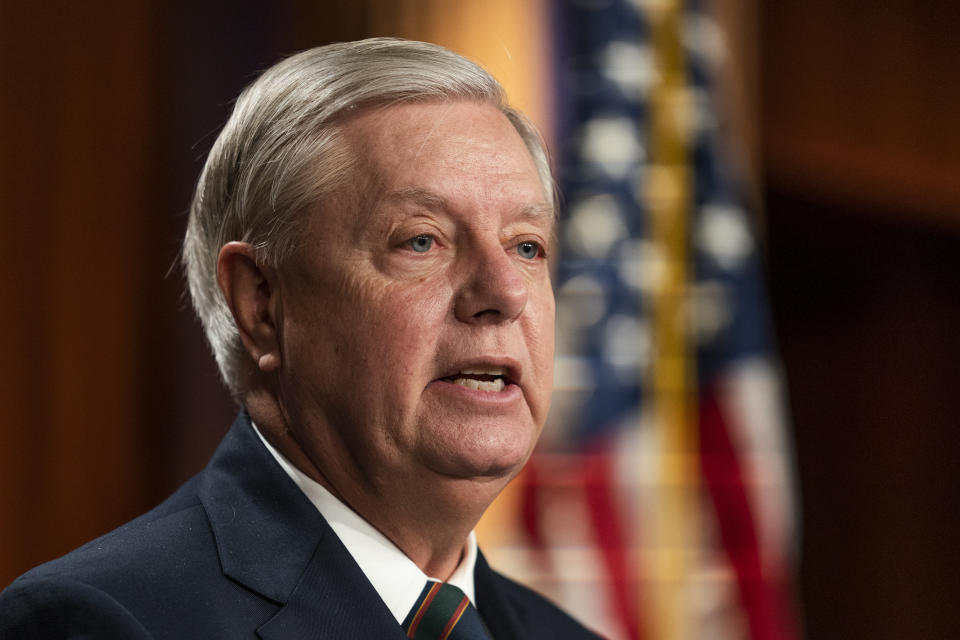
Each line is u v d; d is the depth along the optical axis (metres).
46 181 3.80
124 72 3.97
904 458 6.82
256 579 1.40
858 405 6.84
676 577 3.49
